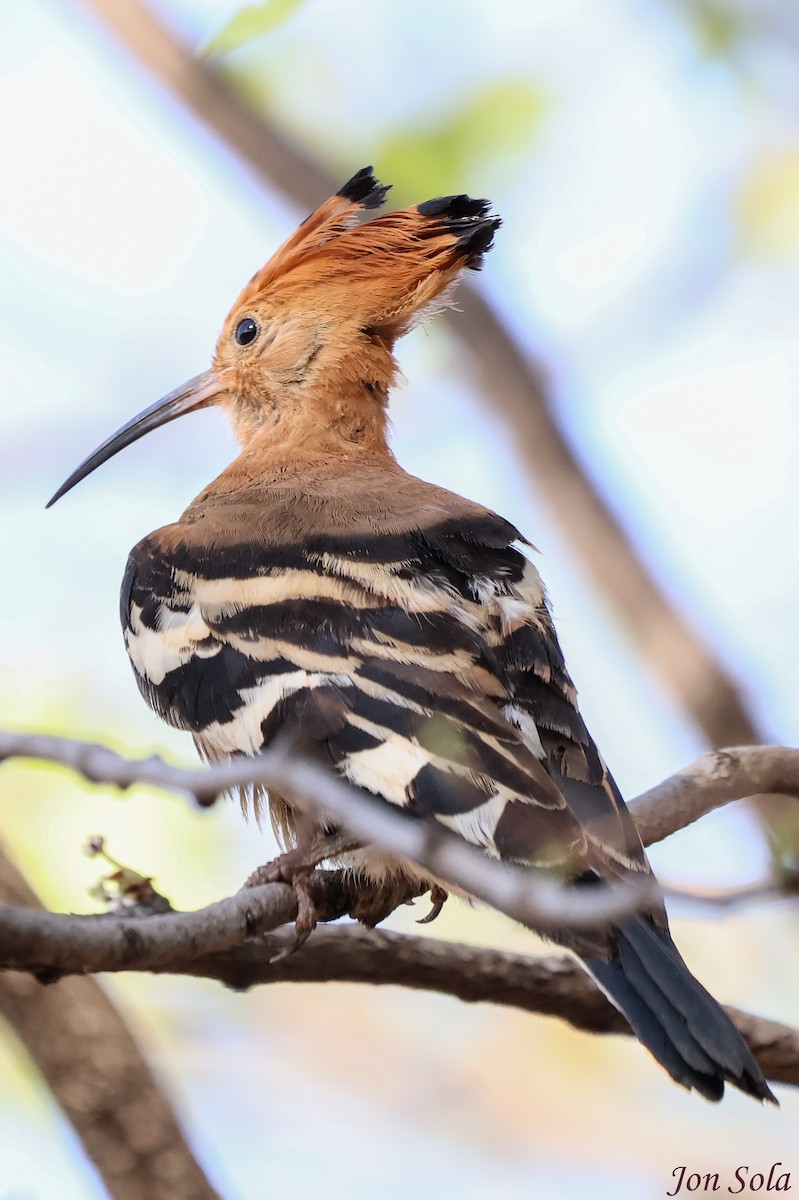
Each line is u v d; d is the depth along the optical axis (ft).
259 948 27.86
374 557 29.01
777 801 30.60
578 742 26.94
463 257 36.55
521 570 29.43
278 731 26.55
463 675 26.61
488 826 24.30
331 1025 41.68
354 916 27.55
